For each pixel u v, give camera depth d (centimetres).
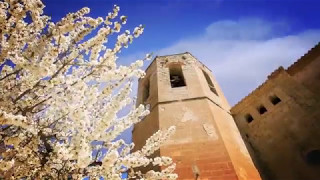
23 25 332
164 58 1459
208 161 749
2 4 310
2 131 325
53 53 317
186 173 716
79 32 340
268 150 1061
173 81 1360
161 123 925
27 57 322
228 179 693
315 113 979
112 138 364
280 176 967
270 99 1177
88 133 338
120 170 394
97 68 381
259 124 1149
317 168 886
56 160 348
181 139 840
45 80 342
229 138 898
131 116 389
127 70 402
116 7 361
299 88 1078
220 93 1366
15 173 335
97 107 447
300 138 981
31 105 368
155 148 438
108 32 357
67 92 391
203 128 884
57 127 400
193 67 1361
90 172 349
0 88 365
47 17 380
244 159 857
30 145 324
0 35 313
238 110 1264
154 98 1115
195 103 1028
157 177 407
